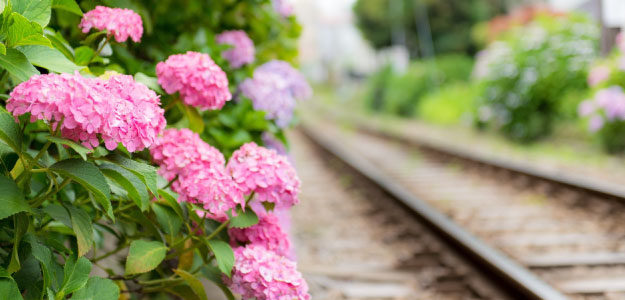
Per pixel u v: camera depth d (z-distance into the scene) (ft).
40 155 4.93
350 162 35.99
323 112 130.72
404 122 79.00
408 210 22.35
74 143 4.56
